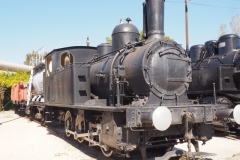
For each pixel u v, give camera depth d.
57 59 10.20
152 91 5.96
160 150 7.46
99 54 9.35
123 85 6.43
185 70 6.51
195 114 5.93
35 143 9.38
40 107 14.48
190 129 5.85
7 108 30.80
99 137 6.75
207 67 10.99
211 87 10.77
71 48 9.96
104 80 7.28
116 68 6.48
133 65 6.21
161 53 6.18
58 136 10.75
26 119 18.77
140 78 5.98
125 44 7.34
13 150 8.30
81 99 7.83
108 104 7.68
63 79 8.83
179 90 6.37
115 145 5.85
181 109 5.75
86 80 7.96
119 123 5.96
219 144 8.77
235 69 10.24
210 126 6.55
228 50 11.03
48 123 15.09
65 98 8.54
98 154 7.32
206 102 10.82
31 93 17.53
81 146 8.59
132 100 6.72
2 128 13.85
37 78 15.89
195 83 11.55
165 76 6.14
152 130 5.70
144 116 5.34
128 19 8.10
